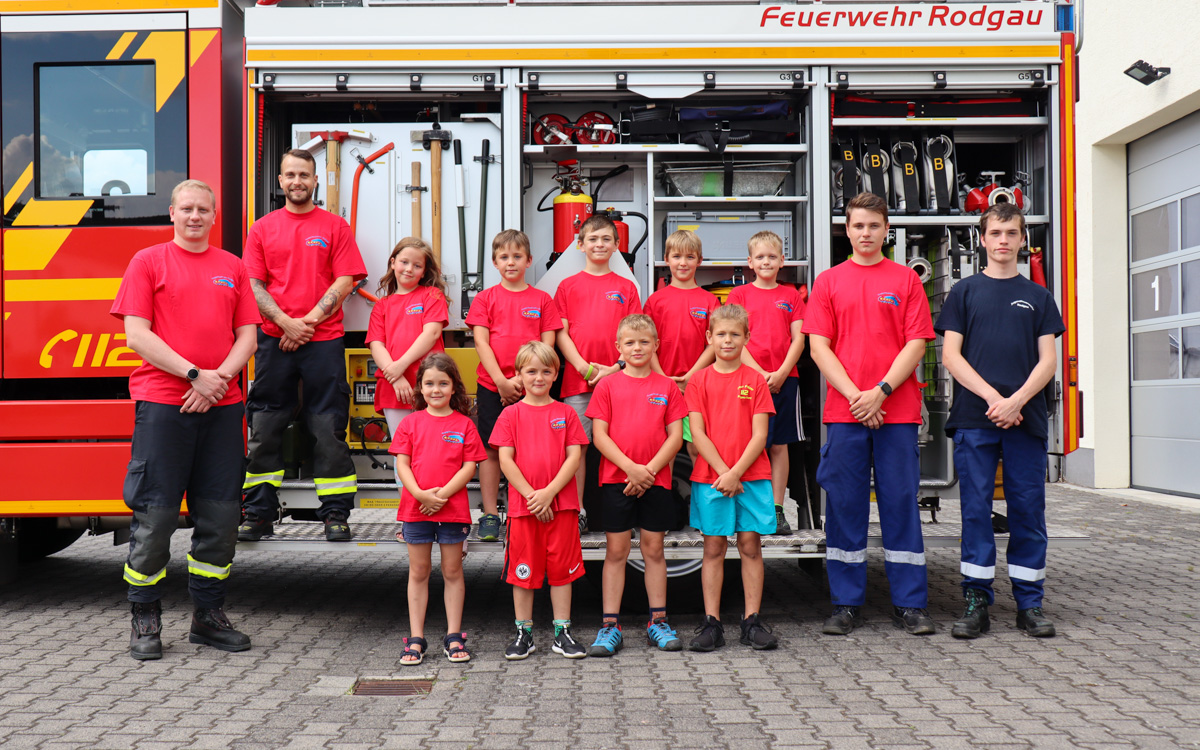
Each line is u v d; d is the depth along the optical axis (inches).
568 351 169.0
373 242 179.6
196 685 131.8
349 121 189.6
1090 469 374.9
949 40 178.1
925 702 121.7
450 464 146.3
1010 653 146.1
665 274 188.1
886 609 182.1
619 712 119.0
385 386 169.8
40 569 231.1
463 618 179.8
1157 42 325.4
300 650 153.0
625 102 191.3
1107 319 372.5
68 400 171.2
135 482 143.6
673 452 151.1
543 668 141.1
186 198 144.6
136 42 174.4
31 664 142.6
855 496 160.2
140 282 143.1
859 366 159.0
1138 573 214.1
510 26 176.9
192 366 141.9
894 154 187.0
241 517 157.9
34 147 174.4
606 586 152.3
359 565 243.4
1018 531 160.1
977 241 185.6
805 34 177.5
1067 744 105.7
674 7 177.5
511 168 177.2
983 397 155.7
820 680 132.3
